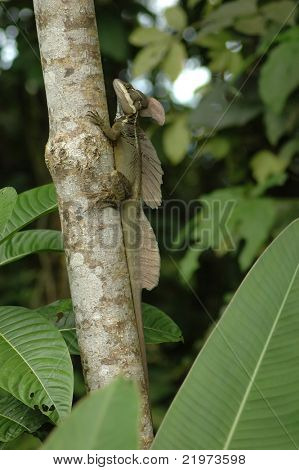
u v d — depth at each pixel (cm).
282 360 176
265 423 173
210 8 337
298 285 180
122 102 213
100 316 192
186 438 172
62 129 194
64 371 189
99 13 334
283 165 312
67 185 193
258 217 297
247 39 333
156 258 207
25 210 210
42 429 211
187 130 325
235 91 326
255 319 178
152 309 219
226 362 176
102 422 155
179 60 315
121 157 207
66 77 194
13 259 214
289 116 305
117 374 191
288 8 306
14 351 192
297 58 292
